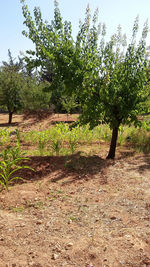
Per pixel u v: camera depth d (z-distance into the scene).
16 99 23.55
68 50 6.16
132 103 6.65
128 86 6.63
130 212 3.58
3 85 22.78
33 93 23.72
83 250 2.61
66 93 6.50
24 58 6.43
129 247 2.67
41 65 6.41
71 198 4.09
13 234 2.87
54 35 6.13
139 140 9.17
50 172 5.45
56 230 3.02
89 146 8.52
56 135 9.53
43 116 23.19
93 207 3.75
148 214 3.49
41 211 3.53
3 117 29.91
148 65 6.86
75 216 3.42
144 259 2.46
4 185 4.27
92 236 2.90
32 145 8.77
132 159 6.82
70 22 6.12
